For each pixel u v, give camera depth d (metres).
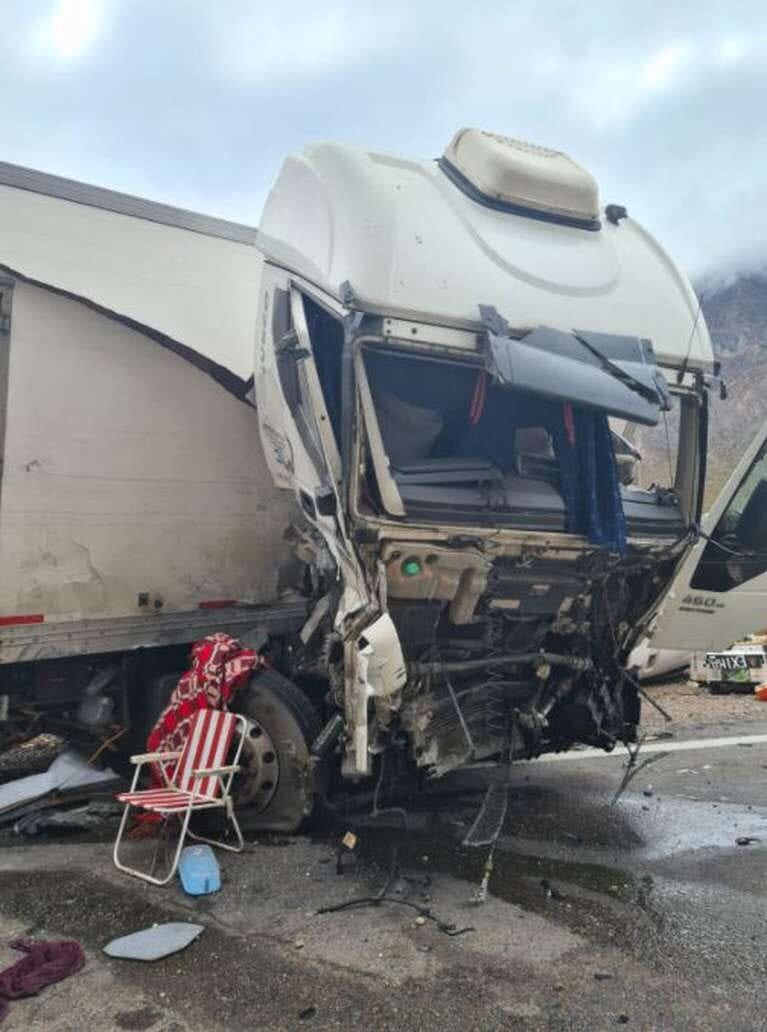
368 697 4.18
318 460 4.59
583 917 3.95
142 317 5.64
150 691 5.92
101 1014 3.08
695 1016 3.11
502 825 5.26
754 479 5.34
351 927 3.79
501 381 4.05
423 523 4.27
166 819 4.88
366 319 4.18
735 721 9.02
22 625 5.29
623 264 5.02
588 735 5.65
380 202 4.41
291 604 6.34
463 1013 3.11
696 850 4.96
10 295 5.25
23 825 5.15
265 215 5.50
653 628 5.52
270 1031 2.99
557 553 4.63
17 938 3.65
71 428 5.47
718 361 5.16
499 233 4.70
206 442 6.04
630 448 5.51
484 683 4.88
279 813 5.00
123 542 5.68
